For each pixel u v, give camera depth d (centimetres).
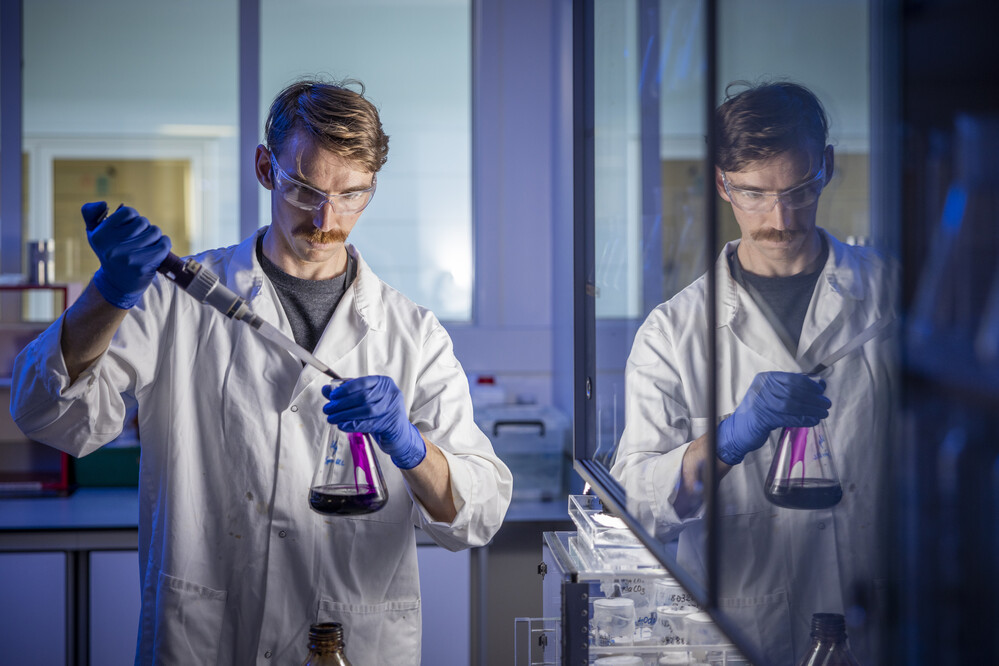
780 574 56
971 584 36
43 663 243
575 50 129
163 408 162
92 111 319
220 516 158
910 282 41
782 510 56
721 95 66
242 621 157
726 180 65
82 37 317
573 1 128
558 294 315
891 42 42
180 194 323
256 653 155
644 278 95
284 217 157
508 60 324
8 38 313
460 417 167
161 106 320
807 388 53
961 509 37
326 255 160
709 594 67
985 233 35
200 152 322
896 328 42
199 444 160
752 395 61
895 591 42
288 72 322
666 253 87
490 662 254
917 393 40
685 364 79
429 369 172
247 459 157
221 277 170
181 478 156
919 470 40
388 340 171
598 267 121
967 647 36
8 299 313
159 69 319
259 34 319
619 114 108
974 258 36
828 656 48
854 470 46
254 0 317
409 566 163
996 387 35
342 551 158
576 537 109
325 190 150
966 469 36
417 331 173
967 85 36
